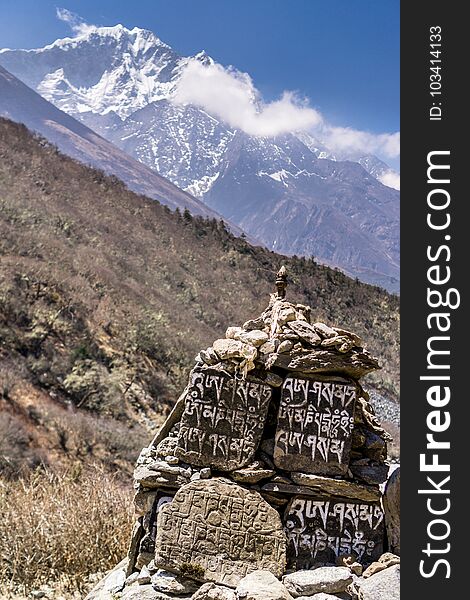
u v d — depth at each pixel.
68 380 34.69
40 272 44.75
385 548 5.62
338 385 5.61
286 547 5.49
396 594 5.16
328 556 5.54
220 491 5.47
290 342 5.60
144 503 5.68
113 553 7.34
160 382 40.94
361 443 5.77
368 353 5.62
